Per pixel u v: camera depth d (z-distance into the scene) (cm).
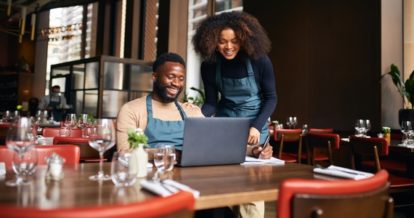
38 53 1191
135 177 122
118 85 713
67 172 139
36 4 962
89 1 966
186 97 615
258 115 217
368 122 387
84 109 744
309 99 556
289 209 88
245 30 198
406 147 277
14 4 966
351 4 496
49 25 1130
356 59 488
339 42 513
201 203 104
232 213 192
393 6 462
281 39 607
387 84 455
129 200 100
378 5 459
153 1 862
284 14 602
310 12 558
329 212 88
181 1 736
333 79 520
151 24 864
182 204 74
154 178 127
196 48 217
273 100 221
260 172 147
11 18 1048
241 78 218
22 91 1187
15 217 61
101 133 144
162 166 142
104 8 1001
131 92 726
